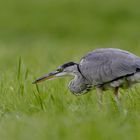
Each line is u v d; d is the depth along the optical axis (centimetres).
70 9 5306
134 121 1140
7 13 5212
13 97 1413
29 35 4691
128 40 3916
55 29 4862
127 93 1390
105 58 1356
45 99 1377
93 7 5322
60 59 2262
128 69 1312
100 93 1392
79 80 1422
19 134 1028
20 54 2641
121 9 5247
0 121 1180
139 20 5034
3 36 4650
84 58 1409
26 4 5462
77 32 4784
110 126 1057
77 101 1391
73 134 1006
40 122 1116
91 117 1135
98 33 4734
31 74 1736
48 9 5319
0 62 2361
